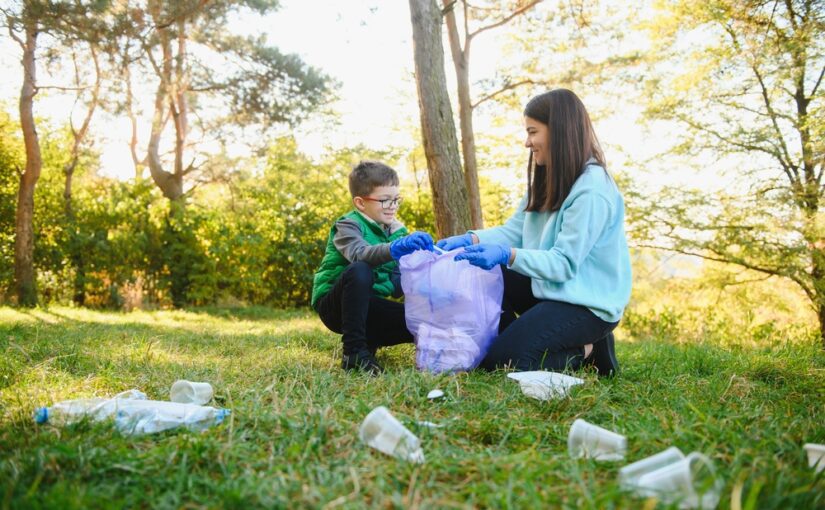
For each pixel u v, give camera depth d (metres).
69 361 2.95
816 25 9.55
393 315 3.09
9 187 11.30
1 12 8.04
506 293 3.14
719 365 3.20
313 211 13.30
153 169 12.78
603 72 9.24
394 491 1.30
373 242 3.14
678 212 10.41
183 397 2.11
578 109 2.84
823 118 9.27
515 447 1.68
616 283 2.83
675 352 3.87
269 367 2.88
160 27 10.04
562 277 2.69
